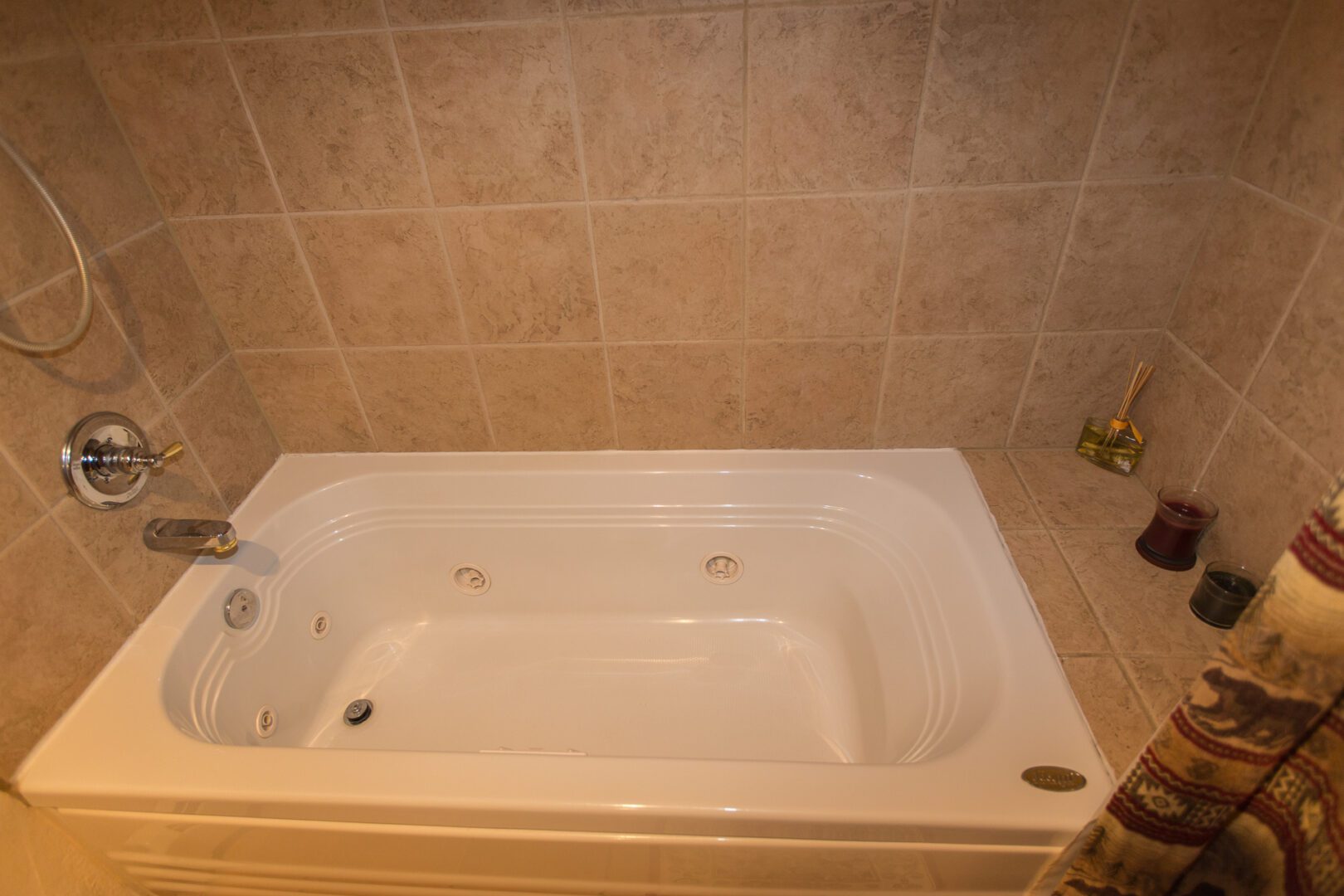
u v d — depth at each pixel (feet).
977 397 4.38
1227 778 2.14
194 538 3.83
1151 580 3.66
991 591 3.65
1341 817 1.88
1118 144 3.51
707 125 3.59
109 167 3.67
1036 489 4.26
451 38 3.43
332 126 3.70
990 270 3.92
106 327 3.67
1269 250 3.26
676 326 4.25
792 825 2.82
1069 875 2.72
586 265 4.06
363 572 5.03
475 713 4.84
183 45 3.50
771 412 4.55
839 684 4.72
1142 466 4.29
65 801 3.21
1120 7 3.18
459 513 4.86
